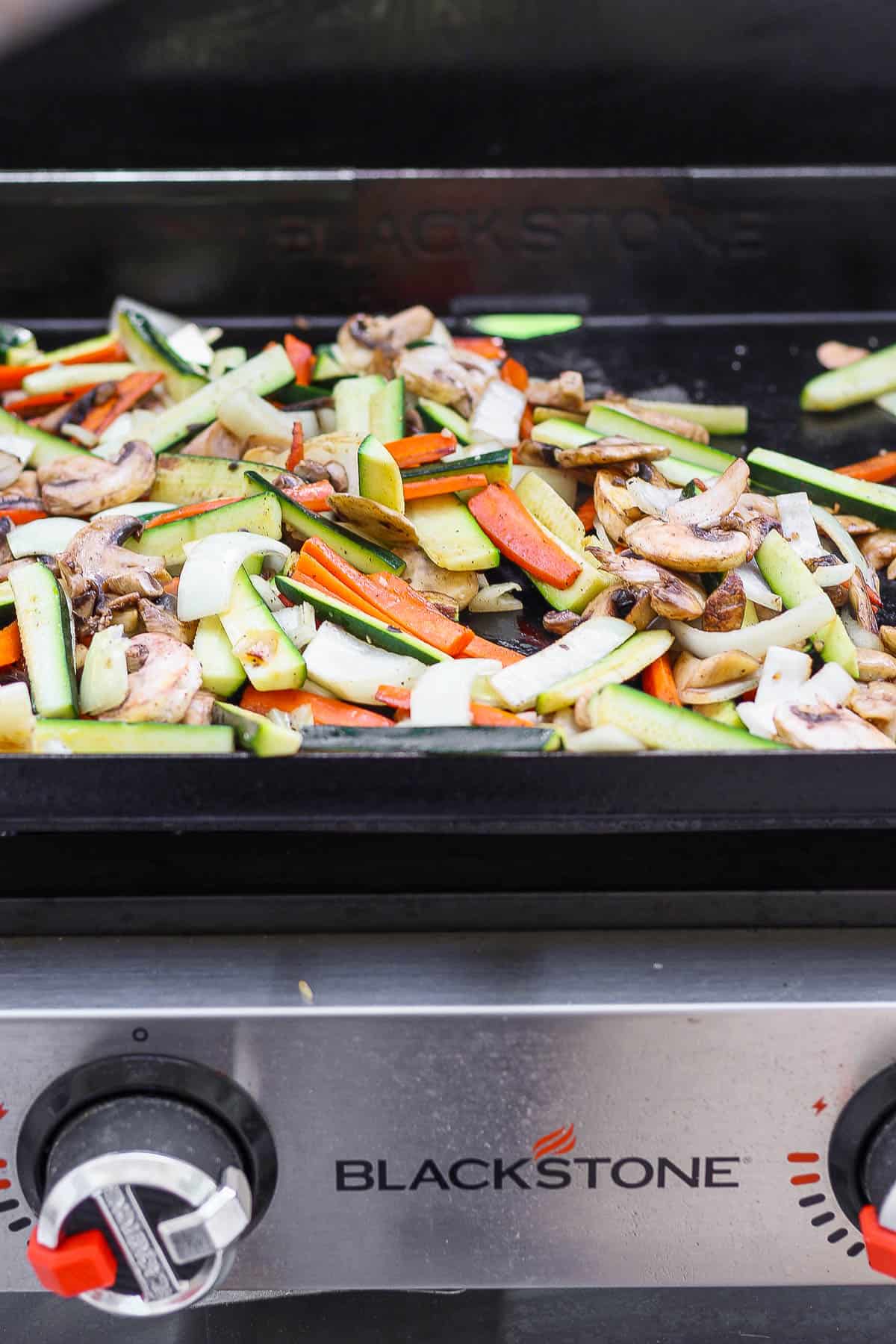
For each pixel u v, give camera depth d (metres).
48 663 0.89
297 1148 0.77
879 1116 0.76
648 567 0.94
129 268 1.30
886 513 1.04
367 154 1.31
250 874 0.78
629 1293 0.84
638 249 1.31
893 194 1.26
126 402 1.18
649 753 0.76
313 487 1.02
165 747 0.84
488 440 1.12
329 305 1.34
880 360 1.21
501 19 1.23
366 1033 0.75
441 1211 0.78
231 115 1.28
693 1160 0.77
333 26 1.23
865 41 1.23
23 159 1.29
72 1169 0.74
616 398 1.17
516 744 0.83
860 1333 0.83
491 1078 0.76
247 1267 0.79
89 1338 0.83
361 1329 0.83
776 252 1.31
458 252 1.31
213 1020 0.75
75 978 0.76
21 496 1.06
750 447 1.16
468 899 0.78
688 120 1.28
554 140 1.30
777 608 0.96
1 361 1.24
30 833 0.77
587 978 0.76
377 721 0.89
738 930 0.78
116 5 1.21
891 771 0.76
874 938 0.78
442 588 0.99
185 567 0.94
